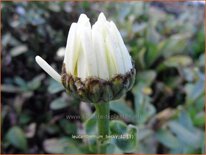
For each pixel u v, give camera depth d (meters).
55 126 0.11
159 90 0.12
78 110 0.11
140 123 0.09
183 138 0.08
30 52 0.13
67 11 0.14
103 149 0.06
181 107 0.10
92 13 0.15
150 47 0.12
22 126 0.11
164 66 0.12
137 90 0.10
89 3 0.15
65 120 0.11
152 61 0.12
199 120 0.09
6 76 0.12
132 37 0.13
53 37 0.13
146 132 0.09
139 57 0.12
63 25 0.14
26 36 0.13
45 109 0.12
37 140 0.11
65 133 0.11
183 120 0.09
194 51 0.14
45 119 0.11
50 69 0.05
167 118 0.09
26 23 0.13
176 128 0.08
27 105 0.12
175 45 0.13
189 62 0.12
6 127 0.11
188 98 0.10
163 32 0.15
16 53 0.12
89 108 0.10
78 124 0.10
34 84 0.12
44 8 0.14
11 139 0.10
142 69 0.12
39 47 0.13
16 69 0.13
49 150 0.09
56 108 0.11
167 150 0.09
